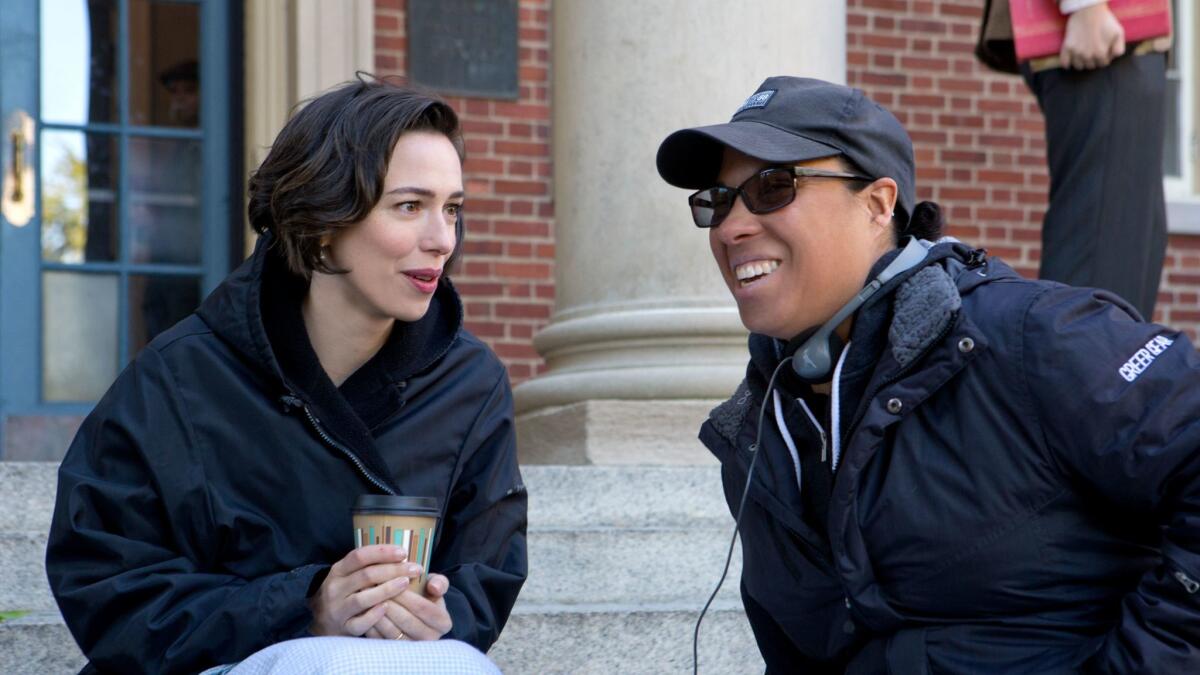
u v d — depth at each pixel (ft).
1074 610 8.18
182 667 8.63
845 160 8.74
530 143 27.71
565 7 20.76
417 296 9.30
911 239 8.89
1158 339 8.06
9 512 14.70
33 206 25.20
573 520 16.22
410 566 8.52
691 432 19.30
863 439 8.21
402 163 9.17
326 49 26.20
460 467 9.68
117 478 9.18
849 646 8.84
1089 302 8.20
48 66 25.50
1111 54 17.69
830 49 20.25
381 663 7.82
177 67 26.16
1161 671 7.69
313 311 9.48
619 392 19.43
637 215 19.84
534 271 27.61
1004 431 8.07
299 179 9.05
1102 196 17.95
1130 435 7.81
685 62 19.74
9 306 24.99
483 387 9.85
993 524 8.09
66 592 8.93
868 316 8.59
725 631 13.69
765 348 9.11
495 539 9.70
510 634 13.21
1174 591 7.75
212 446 9.23
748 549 9.24
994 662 8.18
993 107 29.71
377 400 9.48
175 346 9.37
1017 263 29.60
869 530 8.34
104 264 25.57
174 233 25.98
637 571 15.11
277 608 8.54
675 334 19.49
